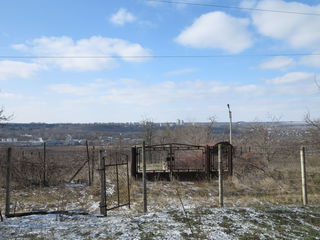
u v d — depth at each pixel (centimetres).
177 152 2311
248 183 1467
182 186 1438
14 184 1443
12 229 607
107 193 1263
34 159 1633
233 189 1336
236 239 523
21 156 1655
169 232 552
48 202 1106
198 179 1689
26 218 740
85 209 989
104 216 755
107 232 558
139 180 1636
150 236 532
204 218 645
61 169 1631
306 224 614
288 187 1328
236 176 1653
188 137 4241
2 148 1658
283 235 548
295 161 2172
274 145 2548
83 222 657
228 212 694
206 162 1730
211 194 1248
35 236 551
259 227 589
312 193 1212
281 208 734
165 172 1723
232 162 1756
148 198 1150
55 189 1376
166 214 685
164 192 1293
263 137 3100
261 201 1062
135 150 1736
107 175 1653
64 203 1088
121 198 1159
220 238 526
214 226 591
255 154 2031
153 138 4384
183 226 589
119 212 861
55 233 566
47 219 718
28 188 1392
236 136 3806
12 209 985
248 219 639
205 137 4081
